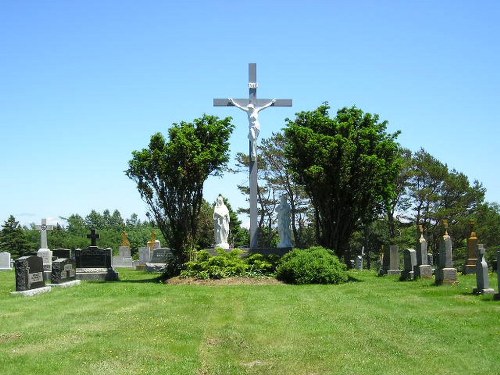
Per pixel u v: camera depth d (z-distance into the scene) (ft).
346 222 89.97
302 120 92.79
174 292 67.36
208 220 156.56
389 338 38.65
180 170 82.89
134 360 34.14
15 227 223.30
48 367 32.30
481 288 59.36
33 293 68.03
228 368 32.50
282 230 94.02
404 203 179.63
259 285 75.87
